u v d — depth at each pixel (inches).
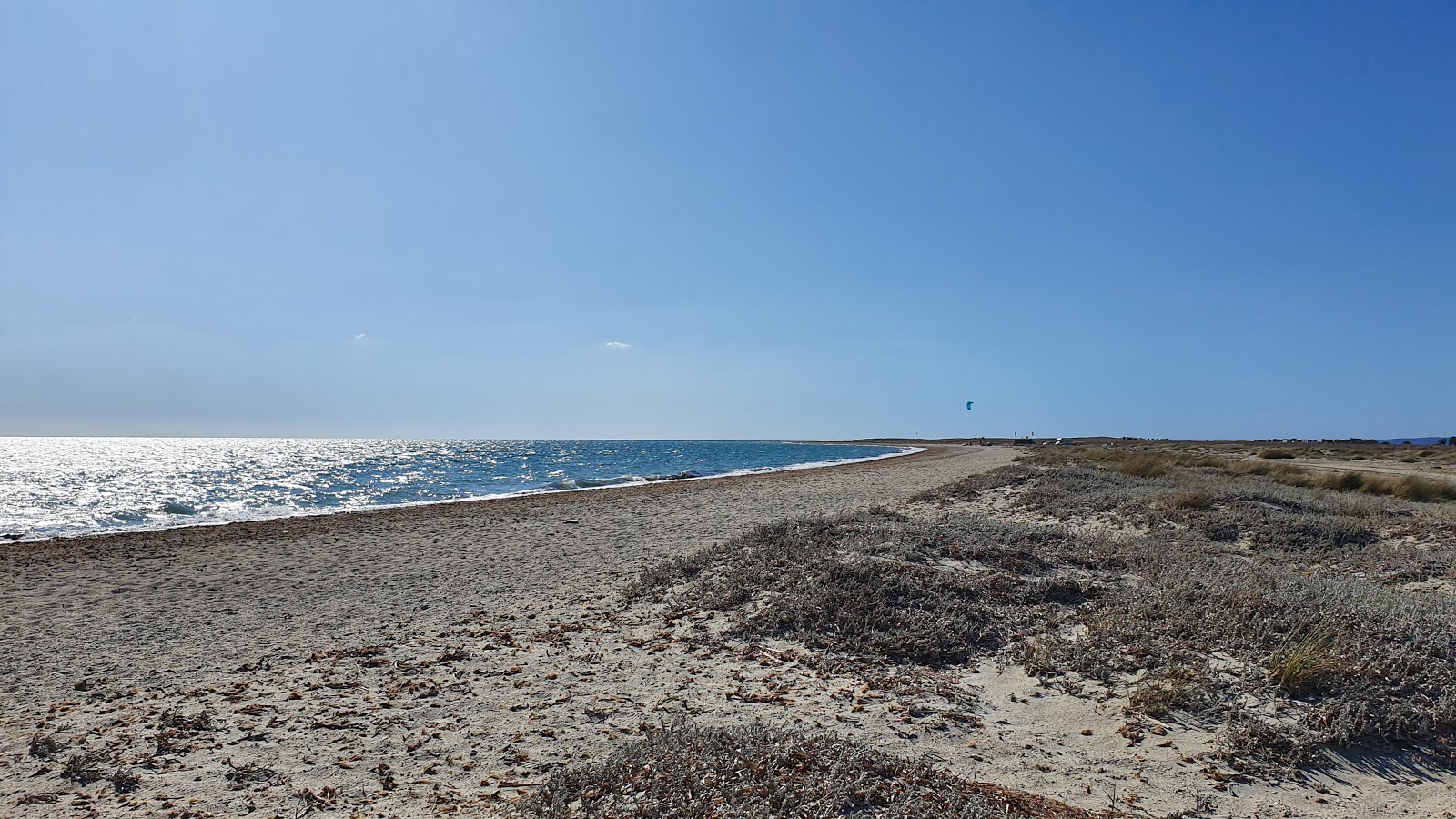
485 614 406.6
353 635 370.3
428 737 233.9
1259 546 537.6
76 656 341.1
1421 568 457.1
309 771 210.4
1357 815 176.9
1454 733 213.0
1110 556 438.0
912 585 371.9
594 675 293.3
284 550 649.0
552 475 2068.2
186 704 273.1
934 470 1576.0
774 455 3816.4
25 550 660.1
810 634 328.2
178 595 472.4
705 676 288.0
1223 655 265.7
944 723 235.8
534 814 169.2
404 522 826.2
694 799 166.9
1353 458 1957.4
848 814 163.9
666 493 1157.7
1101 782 194.4
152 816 183.9
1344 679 236.7
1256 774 196.7
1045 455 1961.1
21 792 199.3
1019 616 338.6
